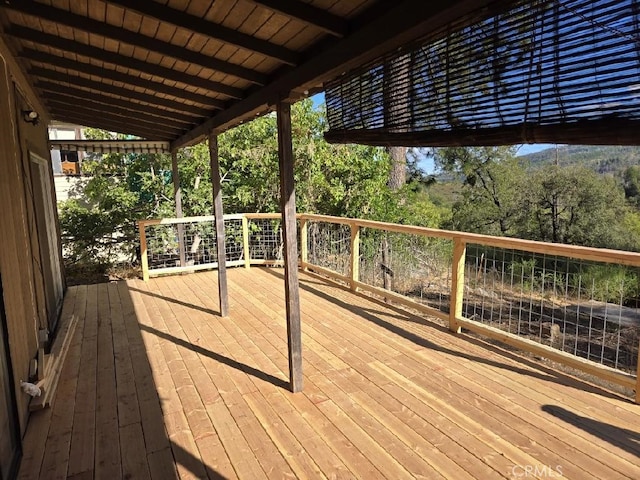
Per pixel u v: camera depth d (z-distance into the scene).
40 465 2.09
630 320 4.60
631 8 0.98
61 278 5.47
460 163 13.33
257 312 4.58
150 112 4.33
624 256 2.43
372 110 1.97
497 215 13.05
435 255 5.87
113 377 3.06
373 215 9.07
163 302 5.05
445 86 1.52
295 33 2.09
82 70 3.11
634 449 2.12
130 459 2.13
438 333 3.80
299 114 8.34
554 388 2.76
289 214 2.71
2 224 2.32
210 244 8.20
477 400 2.62
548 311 5.07
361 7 1.74
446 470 1.99
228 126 3.94
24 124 3.55
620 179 12.21
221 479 1.97
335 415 2.49
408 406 2.57
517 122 1.28
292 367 2.76
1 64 2.74
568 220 12.08
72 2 2.08
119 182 8.82
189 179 8.60
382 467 2.03
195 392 2.81
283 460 2.09
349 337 3.73
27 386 2.43
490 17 1.32
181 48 2.49
